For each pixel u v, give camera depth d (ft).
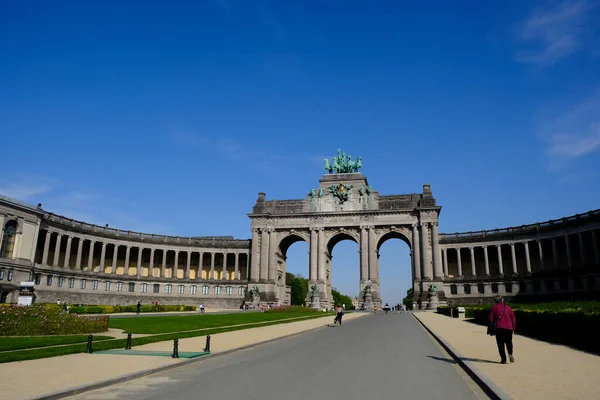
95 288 353.31
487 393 50.78
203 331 129.39
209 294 407.85
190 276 435.94
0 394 46.78
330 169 419.95
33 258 289.33
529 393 47.39
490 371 60.75
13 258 274.16
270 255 400.67
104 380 55.16
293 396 49.83
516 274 363.76
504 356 68.13
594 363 67.41
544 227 351.46
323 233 395.34
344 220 393.91
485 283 374.43
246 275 436.76
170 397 49.34
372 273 377.09
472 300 374.43
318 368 68.28
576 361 69.67
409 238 381.60
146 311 280.92
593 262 343.87
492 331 70.38
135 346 92.27
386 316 254.06
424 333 132.98
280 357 80.84
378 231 389.19
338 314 172.76
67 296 325.01
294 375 62.39
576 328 90.38
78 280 339.77
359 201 396.37
